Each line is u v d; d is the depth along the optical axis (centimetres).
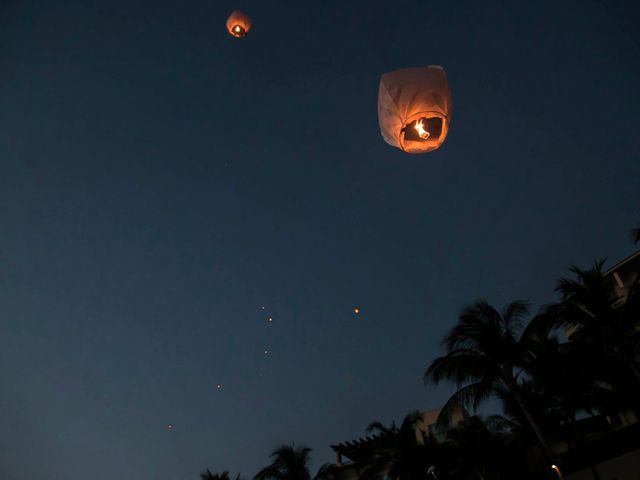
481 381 1945
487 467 2464
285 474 2931
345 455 3375
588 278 1966
